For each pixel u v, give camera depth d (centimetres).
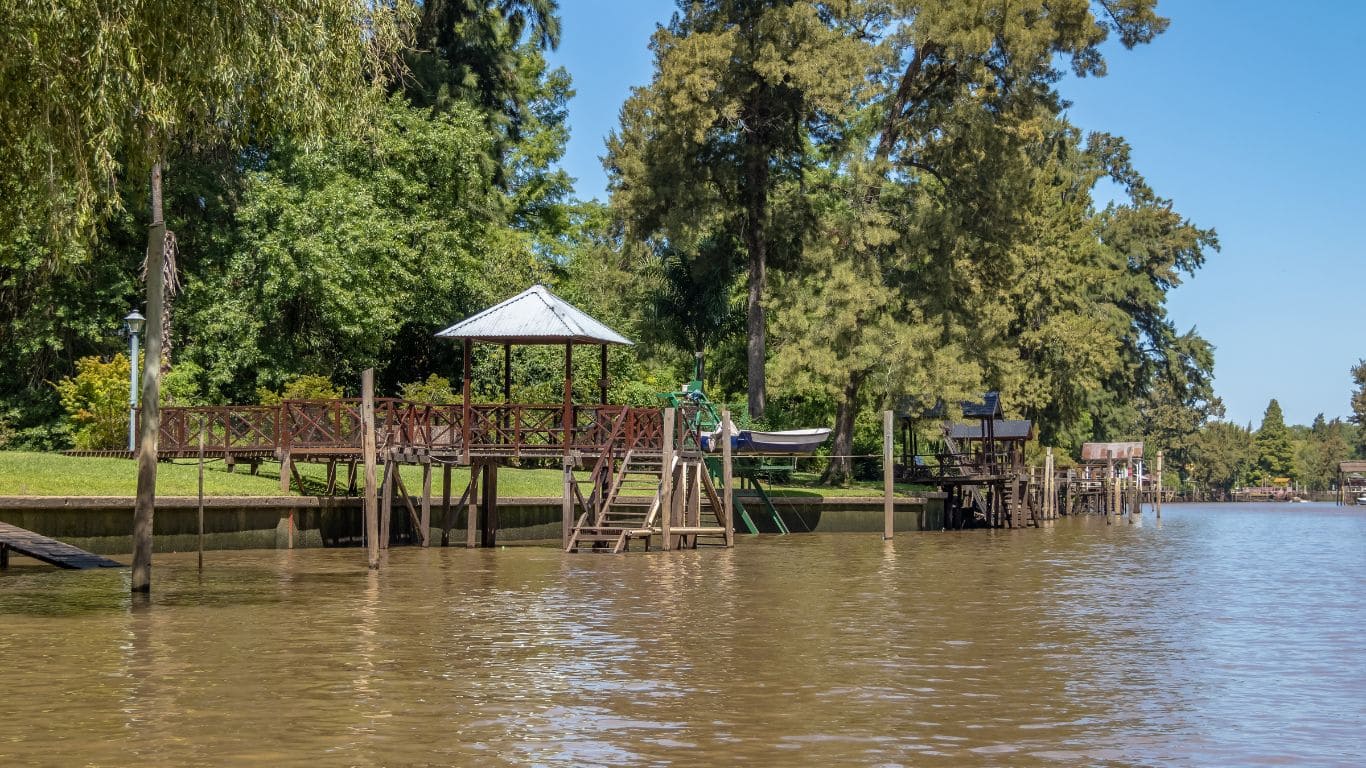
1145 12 5212
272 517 3138
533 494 3959
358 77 2066
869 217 5047
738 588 2364
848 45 4850
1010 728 1114
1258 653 1573
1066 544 4209
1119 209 9425
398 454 3191
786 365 4969
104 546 2755
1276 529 5834
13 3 1717
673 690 1277
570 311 3406
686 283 5966
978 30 4903
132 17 1797
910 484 5709
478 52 5759
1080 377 7269
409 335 5225
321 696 1227
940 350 5075
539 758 989
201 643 1565
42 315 4238
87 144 1861
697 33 4906
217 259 4559
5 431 4134
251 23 1891
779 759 992
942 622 1864
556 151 7062
